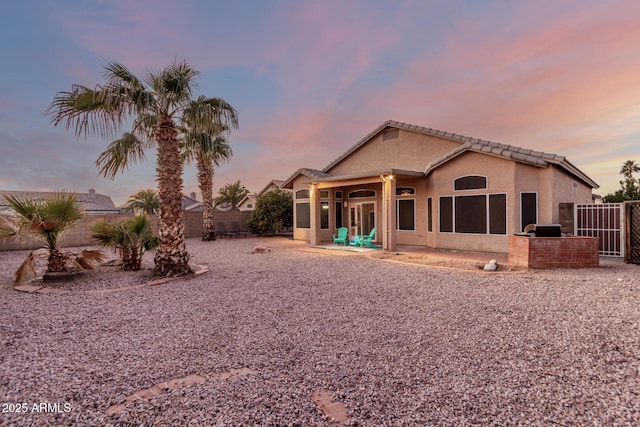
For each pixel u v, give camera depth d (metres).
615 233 10.47
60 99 7.09
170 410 2.60
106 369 3.39
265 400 2.76
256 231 22.50
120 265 9.56
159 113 8.12
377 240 16.83
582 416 2.48
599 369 3.26
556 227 9.11
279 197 22.59
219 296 6.50
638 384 2.96
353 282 7.63
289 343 4.08
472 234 12.39
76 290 7.11
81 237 16.64
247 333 4.45
